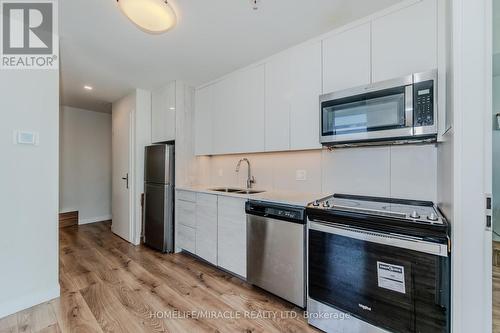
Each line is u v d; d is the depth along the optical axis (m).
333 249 1.56
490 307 0.99
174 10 1.67
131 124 3.55
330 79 1.95
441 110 1.42
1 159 1.76
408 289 1.27
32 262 1.89
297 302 1.79
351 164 2.08
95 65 2.63
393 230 1.31
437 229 1.17
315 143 2.04
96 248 3.26
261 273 2.05
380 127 1.59
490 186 0.98
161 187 3.13
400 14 1.61
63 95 3.75
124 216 3.67
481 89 0.98
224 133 2.89
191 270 2.57
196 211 2.81
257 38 2.06
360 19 1.78
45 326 1.64
